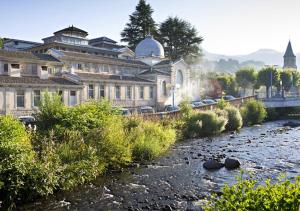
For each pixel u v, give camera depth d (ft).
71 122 75.41
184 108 125.59
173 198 49.55
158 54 249.55
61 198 49.65
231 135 126.52
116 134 71.20
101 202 48.08
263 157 81.30
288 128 152.25
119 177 61.77
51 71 160.35
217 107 152.56
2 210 44.16
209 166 69.46
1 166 45.88
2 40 224.74
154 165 72.28
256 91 310.04
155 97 207.62
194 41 293.84
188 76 238.27
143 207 45.65
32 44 252.01
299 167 69.05
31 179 48.42
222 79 285.64
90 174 58.95
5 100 125.80
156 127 93.40
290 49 522.88
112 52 243.19
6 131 56.08
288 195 20.48
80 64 183.83
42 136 68.08
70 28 247.09
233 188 22.75
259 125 166.20
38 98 136.67
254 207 20.53
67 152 60.29
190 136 116.98
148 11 303.27
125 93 188.34
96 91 170.40
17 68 145.18
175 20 292.40
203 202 46.93
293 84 294.25
